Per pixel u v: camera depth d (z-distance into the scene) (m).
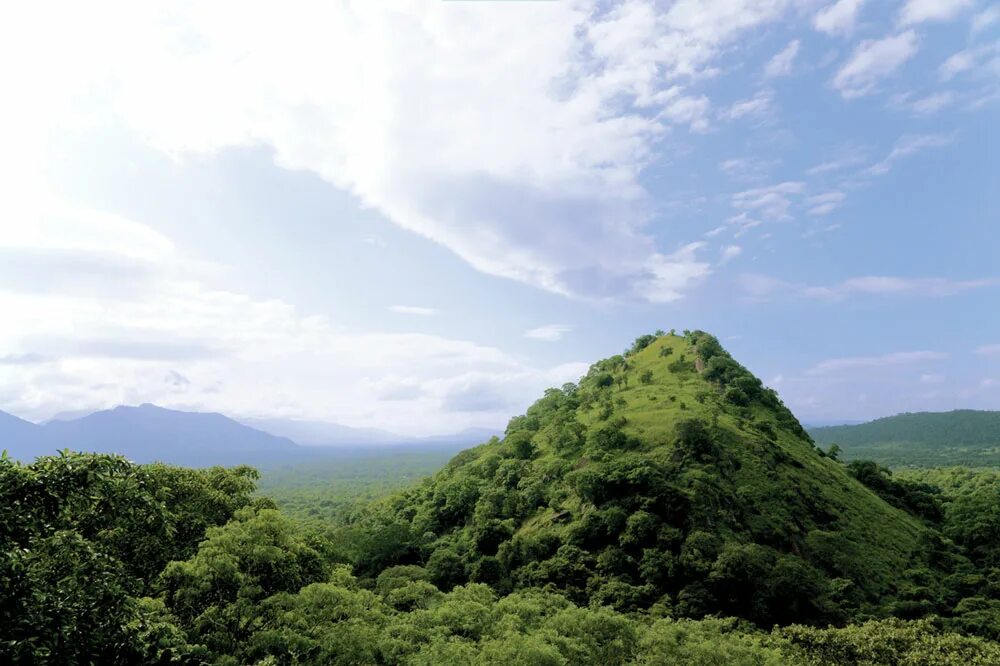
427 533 111.81
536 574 83.12
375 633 35.28
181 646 22.12
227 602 33.53
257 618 32.56
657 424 117.50
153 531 31.58
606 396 153.50
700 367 162.50
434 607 55.12
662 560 77.38
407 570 90.56
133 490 21.36
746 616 71.19
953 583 85.88
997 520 105.12
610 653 45.41
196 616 32.22
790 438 130.38
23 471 18.36
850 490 112.94
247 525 37.53
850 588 78.56
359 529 109.50
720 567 73.62
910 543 99.62
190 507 41.28
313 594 34.34
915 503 128.75
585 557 83.44
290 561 38.72
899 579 86.94
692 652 45.72
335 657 31.14
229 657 27.66
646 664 44.34
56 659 17.34
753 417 130.75
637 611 71.00
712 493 88.94
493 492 113.75
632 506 87.25
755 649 48.62
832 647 54.16
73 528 20.62
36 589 17.14
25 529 17.95
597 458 107.50
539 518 102.19
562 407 162.12
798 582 73.25
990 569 91.75
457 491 123.38
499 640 40.53
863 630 56.09
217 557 32.97
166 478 41.81
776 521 89.88
